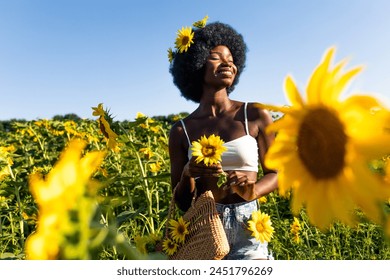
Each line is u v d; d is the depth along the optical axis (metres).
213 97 3.24
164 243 3.04
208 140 2.97
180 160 3.28
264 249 3.10
